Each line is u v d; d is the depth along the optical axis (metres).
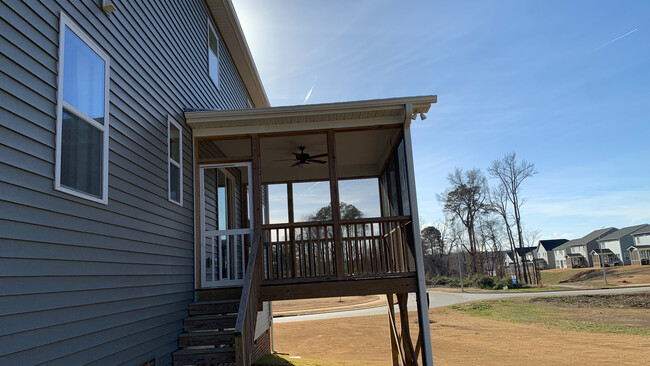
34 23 3.42
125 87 4.97
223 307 6.36
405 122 6.97
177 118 6.67
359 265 7.57
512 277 47.62
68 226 3.70
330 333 20.48
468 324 22.61
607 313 23.89
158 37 6.16
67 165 3.80
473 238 51.78
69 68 3.91
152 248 5.39
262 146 8.32
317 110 6.81
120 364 4.41
